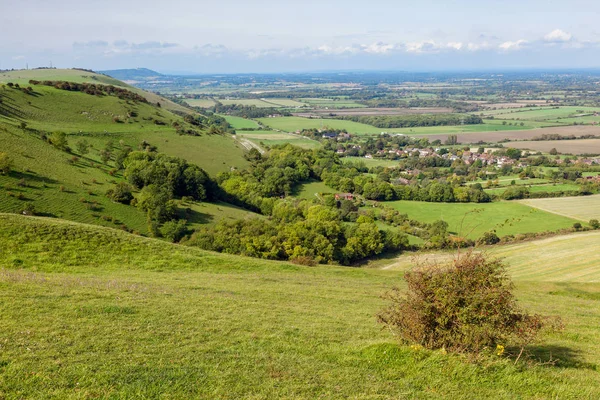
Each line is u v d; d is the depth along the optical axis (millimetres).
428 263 14289
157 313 17578
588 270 60938
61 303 17484
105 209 71688
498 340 12984
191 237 67875
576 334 19281
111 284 23109
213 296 22766
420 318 13195
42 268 29891
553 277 58844
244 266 37156
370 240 74875
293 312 20703
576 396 11500
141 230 69562
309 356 13969
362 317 20844
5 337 13328
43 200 66688
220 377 11852
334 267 43375
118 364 12203
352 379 12141
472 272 12938
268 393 11141
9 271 25828
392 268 70562
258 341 15289
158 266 33906
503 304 12516
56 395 10383
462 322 12656
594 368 14336
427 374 12320
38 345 12984
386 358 13375
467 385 11883
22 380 10906
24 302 17000
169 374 11781
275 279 32656
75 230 37000
